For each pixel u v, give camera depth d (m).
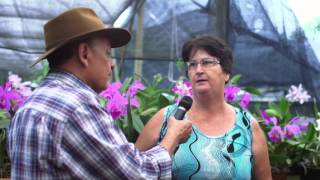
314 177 3.06
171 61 4.29
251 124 2.21
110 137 1.49
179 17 4.21
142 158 1.53
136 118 2.81
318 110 3.94
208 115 2.19
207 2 4.13
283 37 4.17
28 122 1.46
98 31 1.57
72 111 1.46
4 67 4.33
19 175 1.45
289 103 3.41
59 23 1.56
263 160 2.20
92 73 1.59
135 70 4.38
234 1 4.07
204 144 2.12
